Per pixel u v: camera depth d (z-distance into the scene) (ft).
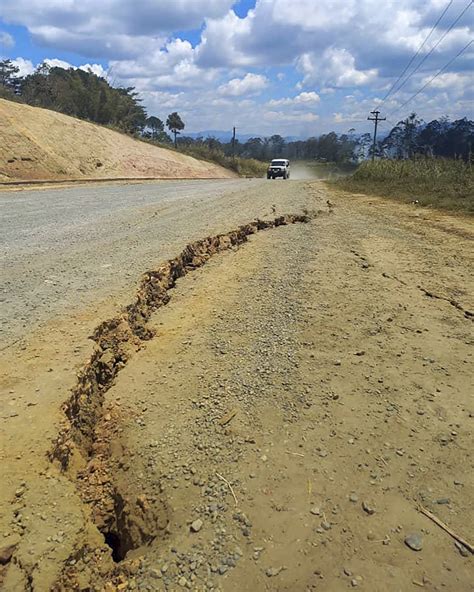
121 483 10.34
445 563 8.20
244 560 8.20
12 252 25.84
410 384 14.19
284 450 11.05
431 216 46.34
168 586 7.78
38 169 81.20
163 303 21.39
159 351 16.28
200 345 16.67
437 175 72.08
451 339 17.52
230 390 13.61
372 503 9.49
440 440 11.56
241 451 11.01
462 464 10.71
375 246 33.14
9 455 9.78
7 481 9.11
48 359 13.64
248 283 24.13
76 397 12.30
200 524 8.96
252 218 39.81
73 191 62.69
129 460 10.87
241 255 30.07
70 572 7.82
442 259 29.40
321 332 17.90
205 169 154.10
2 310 17.16
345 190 76.23
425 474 10.37
